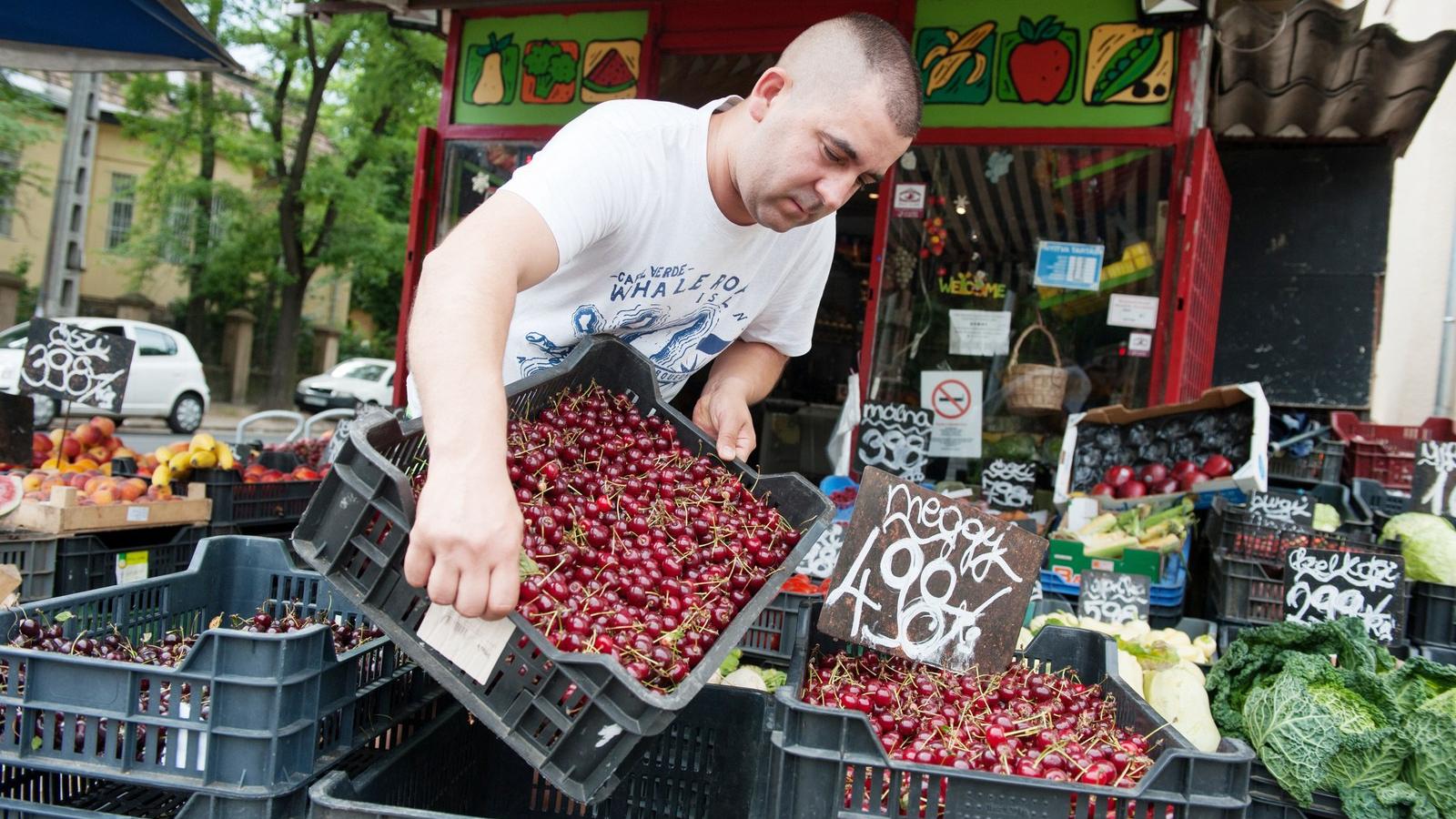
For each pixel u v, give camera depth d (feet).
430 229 20.83
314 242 74.64
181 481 13.80
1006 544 7.00
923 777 5.26
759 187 6.10
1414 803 6.89
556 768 4.80
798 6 18.65
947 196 18.28
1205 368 21.02
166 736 5.67
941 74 17.79
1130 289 17.34
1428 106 21.26
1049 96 17.24
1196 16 16.19
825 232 7.79
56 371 14.28
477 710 5.00
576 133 6.09
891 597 6.77
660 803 7.22
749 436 7.71
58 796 6.25
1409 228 32.45
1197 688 8.21
